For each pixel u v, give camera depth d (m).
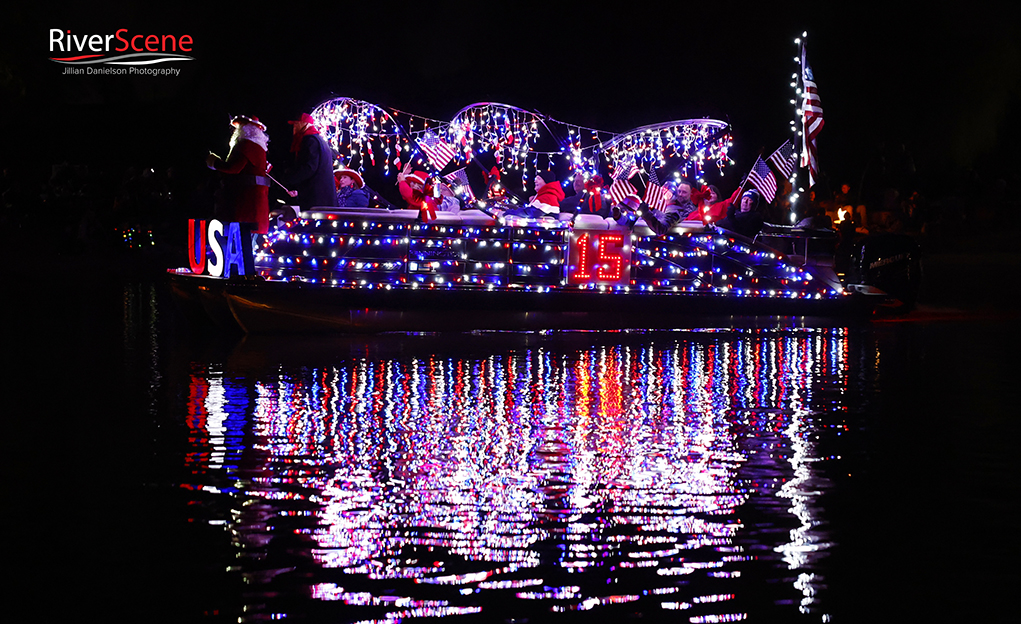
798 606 4.18
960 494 5.61
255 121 11.52
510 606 4.16
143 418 7.21
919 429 7.12
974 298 16.47
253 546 4.75
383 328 11.91
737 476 5.94
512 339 11.55
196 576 4.42
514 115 17.33
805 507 5.38
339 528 5.00
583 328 12.56
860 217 25.69
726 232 13.24
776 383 8.89
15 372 8.95
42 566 4.52
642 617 4.07
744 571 4.53
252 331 11.48
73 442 6.54
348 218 12.12
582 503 5.42
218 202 11.42
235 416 7.32
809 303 13.14
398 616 4.06
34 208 25.72
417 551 4.72
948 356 10.49
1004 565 4.61
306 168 12.10
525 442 6.69
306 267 12.05
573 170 14.93
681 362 10.05
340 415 7.41
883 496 5.57
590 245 12.74
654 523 5.12
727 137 15.61
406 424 7.16
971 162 33.38
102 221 24.27
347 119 14.06
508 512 5.27
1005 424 7.27
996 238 28.45
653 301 12.73
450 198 13.23
